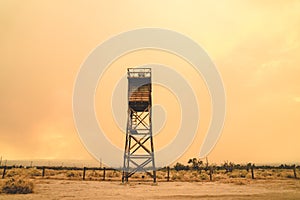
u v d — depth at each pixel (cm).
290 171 5441
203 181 3362
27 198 1468
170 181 3359
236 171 5838
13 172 4075
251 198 1509
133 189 2105
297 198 1505
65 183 2694
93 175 4366
